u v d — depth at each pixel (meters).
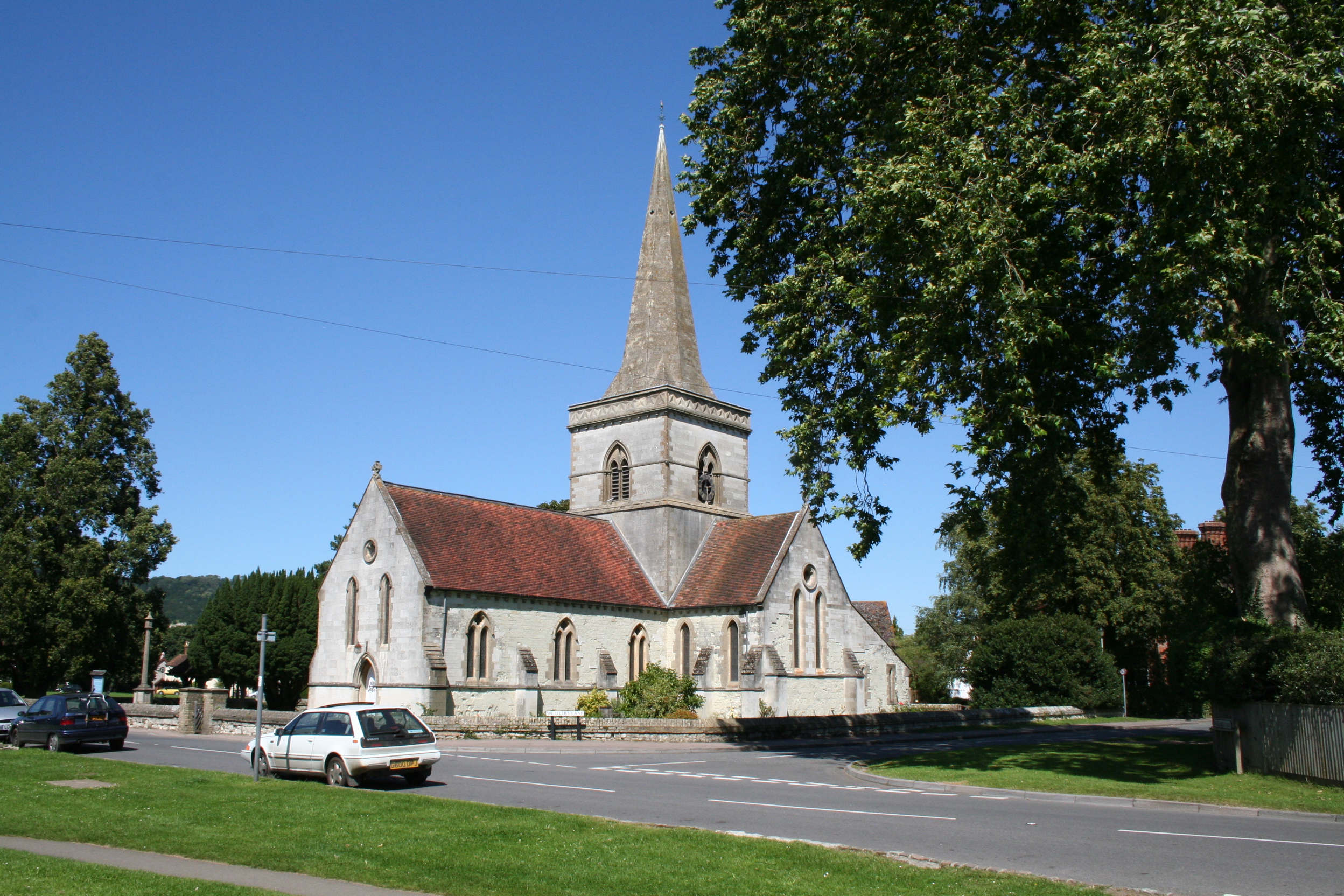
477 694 46.34
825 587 56.41
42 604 61.53
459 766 28.67
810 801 20.67
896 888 11.65
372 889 12.03
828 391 29.80
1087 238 26.23
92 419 67.62
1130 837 16.36
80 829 16.03
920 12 26.59
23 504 63.69
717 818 17.98
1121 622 67.25
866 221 25.81
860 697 56.75
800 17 28.77
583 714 46.34
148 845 14.81
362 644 47.44
